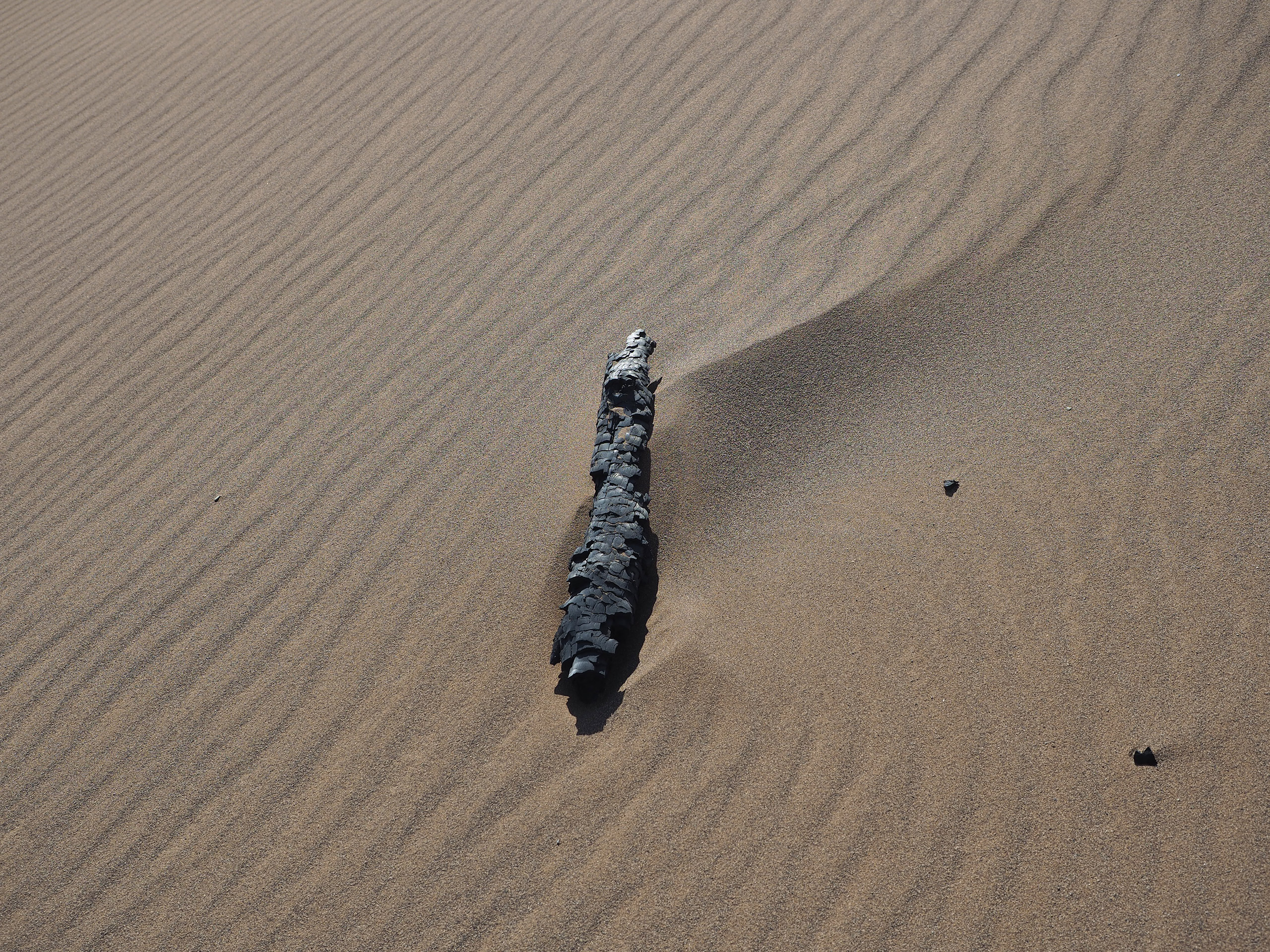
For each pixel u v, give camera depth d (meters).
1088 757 2.36
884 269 3.97
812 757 2.49
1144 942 2.04
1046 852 2.21
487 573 3.21
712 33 5.80
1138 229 3.85
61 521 3.85
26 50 7.76
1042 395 3.34
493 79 5.93
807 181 4.59
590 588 2.82
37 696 3.18
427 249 4.83
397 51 6.45
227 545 3.56
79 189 5.95
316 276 4.84
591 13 6.28
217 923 2.47
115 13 8.00
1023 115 4.57
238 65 6.76
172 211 5.56
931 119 4.72
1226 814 2.20
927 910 2.17
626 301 4.21
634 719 2.68
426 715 2.84
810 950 2.15
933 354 3.61
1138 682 2.48
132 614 3.39
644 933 2.25
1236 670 2.45
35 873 2.68
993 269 3.86
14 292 5.24
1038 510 2.97
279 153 5.80
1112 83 4.59
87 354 4.72
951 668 2.61
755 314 3.93
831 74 5.22
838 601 2.85
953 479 3.14
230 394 4.28
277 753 2.84
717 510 3.26
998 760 2.39
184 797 2.79
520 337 4.18
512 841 2.48
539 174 5.12
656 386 3.70
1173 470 2.98
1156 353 3.36
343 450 3.85
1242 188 3.86
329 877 2.51
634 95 5.48
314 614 3.23
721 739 2.58
